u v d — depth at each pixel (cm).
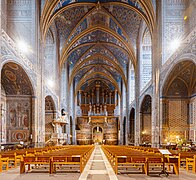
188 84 2242
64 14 3142
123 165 1345
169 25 2305
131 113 4194
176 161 1035
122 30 3388
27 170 1175
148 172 1040
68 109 4359
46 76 3350
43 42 2688
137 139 3441
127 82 4391
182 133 2289
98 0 2953
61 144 3209
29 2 2453
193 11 2220
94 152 2628
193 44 1633
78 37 3553
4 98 2345
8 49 1772
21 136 2348
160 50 2339
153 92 2559
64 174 1044
